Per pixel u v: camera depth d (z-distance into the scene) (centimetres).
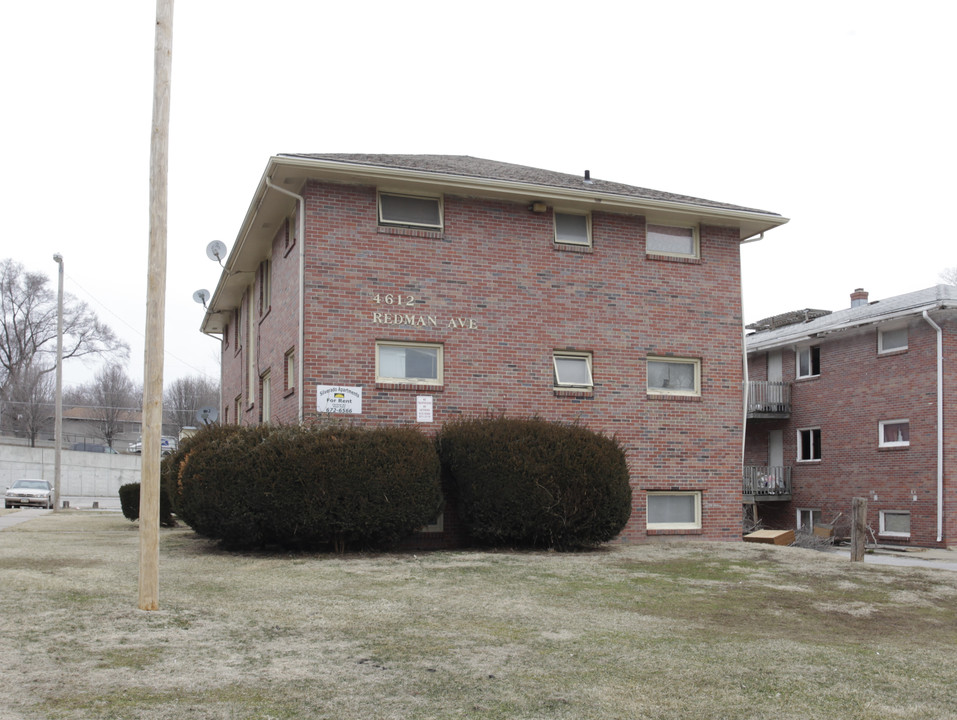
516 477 1448
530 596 1022
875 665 725
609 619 898
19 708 527
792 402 3184
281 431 1373
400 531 1394
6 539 1603
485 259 1689
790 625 910
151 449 836
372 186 1623
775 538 2031
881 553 2230
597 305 1767
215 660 661
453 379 1641
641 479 1759
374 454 1372
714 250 1884
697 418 1820
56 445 3412
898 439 2725
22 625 737
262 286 2077
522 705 580
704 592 1099
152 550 835
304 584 1046
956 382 2569
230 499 1341
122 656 656
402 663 678
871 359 2830
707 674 671
